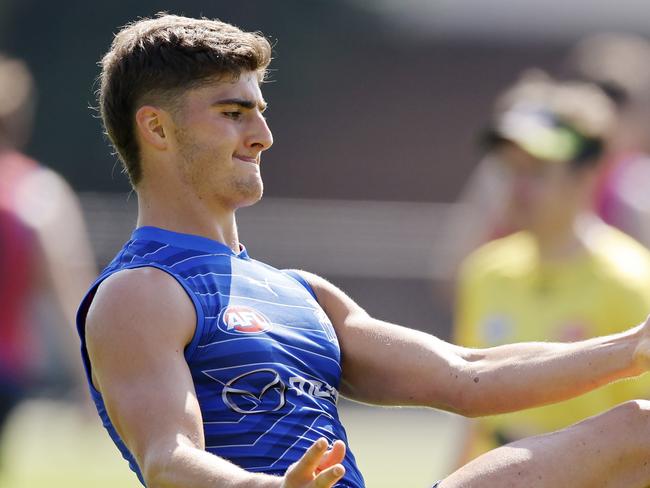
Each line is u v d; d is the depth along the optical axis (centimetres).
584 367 1304
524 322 2162
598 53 3033
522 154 2202
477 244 3169
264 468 1227
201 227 1325
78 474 3381
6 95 2900
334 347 1338
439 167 7919
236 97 1316
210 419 1235
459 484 1225
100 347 1229
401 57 7981
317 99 7988
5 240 2858
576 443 1236
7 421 2975
